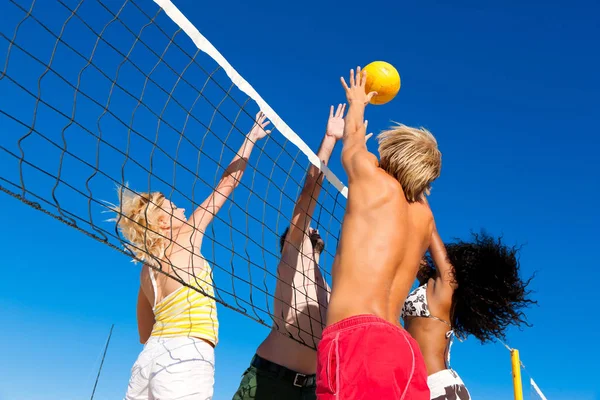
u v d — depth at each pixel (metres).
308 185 3.29
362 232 2.26
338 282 2.20
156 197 2.68
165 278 2.58
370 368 1.93
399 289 2.22
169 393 2.32
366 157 2.45
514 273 2.94
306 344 2.83
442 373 2.74
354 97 2.85
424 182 2.43
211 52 2.78
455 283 2.89
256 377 2.85
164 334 2.47
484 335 2.96
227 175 2.95
